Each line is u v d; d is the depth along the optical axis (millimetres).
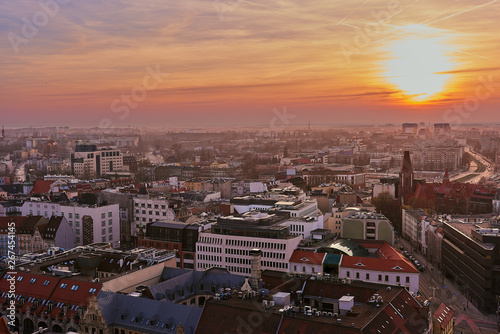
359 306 155625
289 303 160875
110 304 169250
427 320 159750
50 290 184875
